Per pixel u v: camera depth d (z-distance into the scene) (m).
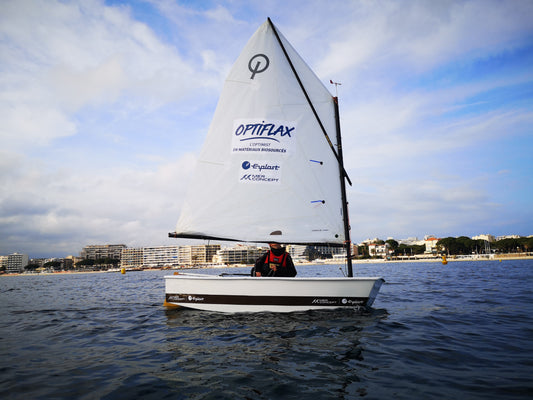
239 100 7.99
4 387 3.70
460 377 3.77
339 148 7.97
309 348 4.86
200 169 7.81
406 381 3.66
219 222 7.68
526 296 10.48
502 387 3.46
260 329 5.91
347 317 6.71
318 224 7.69
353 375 3.84
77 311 9.61
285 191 7.71
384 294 12.14
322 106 7.96
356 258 171.38
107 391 3.54
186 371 4.07
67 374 4.09
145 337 5.86
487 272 26.58
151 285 22.86
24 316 8.88
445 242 131.88
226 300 7.13
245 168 7.79
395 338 5.39
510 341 5.24
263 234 7.57
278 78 7.91
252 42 8.07
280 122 7.86
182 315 7.21
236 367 4.15
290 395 3.33
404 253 164.75
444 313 7.77
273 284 6.95
